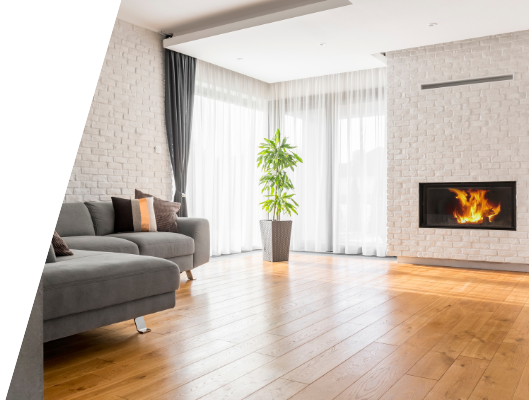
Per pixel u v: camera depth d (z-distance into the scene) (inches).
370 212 247.1
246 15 192.2
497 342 100.3
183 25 206.1
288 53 219.5
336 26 183.8
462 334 106.3
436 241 211.5
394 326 113.0
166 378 80.5
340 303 137.5
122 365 86.9
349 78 254.8
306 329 110.5
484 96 200.2
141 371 83.8
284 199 233.9
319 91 265.1
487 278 180.1
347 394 73.5
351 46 208.2
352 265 214.4
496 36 198.1
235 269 202.7
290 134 275.7
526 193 192.9
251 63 236.5
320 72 254.2
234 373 82.9
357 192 252.2
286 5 182.1
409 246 217.8
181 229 182.9
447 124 208.2
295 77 266.2
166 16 195.6
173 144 217.5
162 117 216.2
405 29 187.0
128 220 174.2
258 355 92.4
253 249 276.4
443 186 211.0
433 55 211.3
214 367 85.9
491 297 145.9
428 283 169.6
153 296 108.3
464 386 76.4
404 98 218.1
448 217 210.4
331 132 262.4
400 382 78.3
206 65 238.4
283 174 236.1
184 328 111.7
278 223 225.8
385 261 227.9
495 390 74.7
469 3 161.3
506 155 196.2
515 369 84.2
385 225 242.1
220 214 248.2
